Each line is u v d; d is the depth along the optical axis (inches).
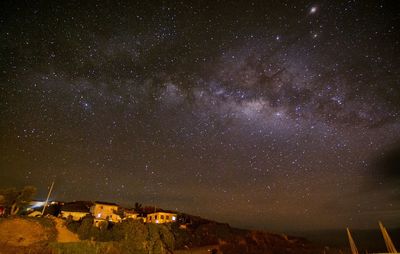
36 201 2657.5
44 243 1581.0
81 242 1567.4
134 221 1793.8
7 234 1577.3
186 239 2070.6
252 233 2480.3
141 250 1608.0
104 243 1596.9
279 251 2117.4
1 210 2053.4
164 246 1723.7
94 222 1925.4
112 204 2751.0
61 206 2689.5
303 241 2518.5
